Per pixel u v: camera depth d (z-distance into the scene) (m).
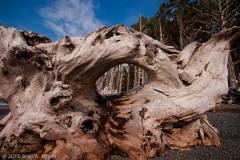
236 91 12.44
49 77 3.48
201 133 4.17
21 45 3.24
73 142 2.88
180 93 4.44
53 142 3.04
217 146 4.00
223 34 4.89
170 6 17.47
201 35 16.73
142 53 4.11
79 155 2.80
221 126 5.86
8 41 3.58
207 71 4.84
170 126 4.47
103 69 3.97
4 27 3.83
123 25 4.25
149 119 3.85
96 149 2.98
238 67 21.02
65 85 3.10
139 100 4.42
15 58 3.08
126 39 3.90
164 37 17.42
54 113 2.96
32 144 2.98
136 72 22.31
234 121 6.54
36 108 3.06
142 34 4.69
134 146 3.46
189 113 4.00
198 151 3.76
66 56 3.54
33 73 3.40
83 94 3.97
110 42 3.70
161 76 4.46
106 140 3.51
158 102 4.12
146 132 3.64
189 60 5.20
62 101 2.89
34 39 4.19
